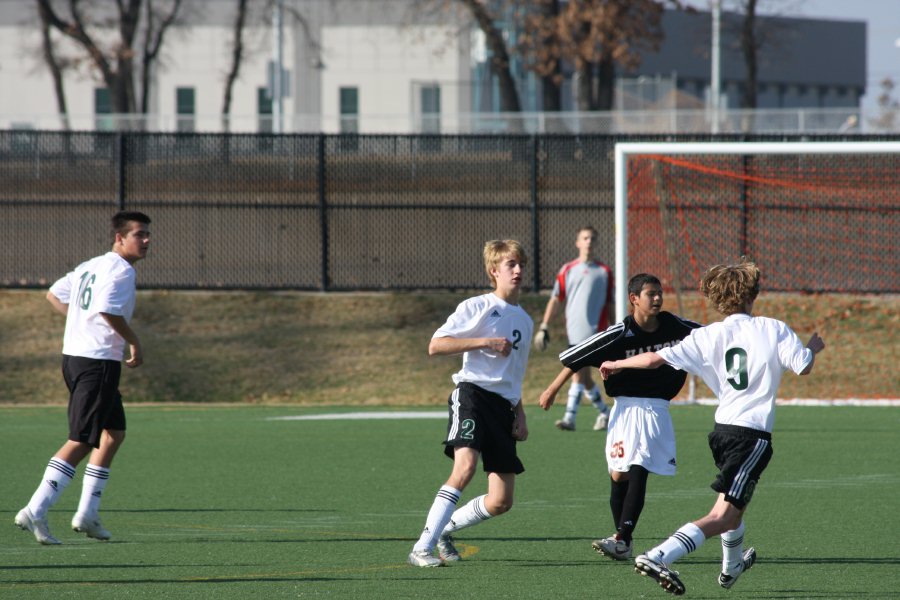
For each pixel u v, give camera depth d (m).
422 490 36.28
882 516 31.70
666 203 76.38
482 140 80.12
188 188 81.00
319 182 78.62
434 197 80.38
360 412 58.78
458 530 27.83
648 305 25.23
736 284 22.64
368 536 28.89
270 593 22.66
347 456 43.88
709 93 159.25
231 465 41.62
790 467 40.91
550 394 26.03
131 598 22.16
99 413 27.39
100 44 154.88
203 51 182.12
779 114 99.19
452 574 24.59
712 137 76.38
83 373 27.48
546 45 127.50
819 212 76.25
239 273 80.38
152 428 52.34
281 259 81.38
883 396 63.91
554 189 78.88
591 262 48.56
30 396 64.06
